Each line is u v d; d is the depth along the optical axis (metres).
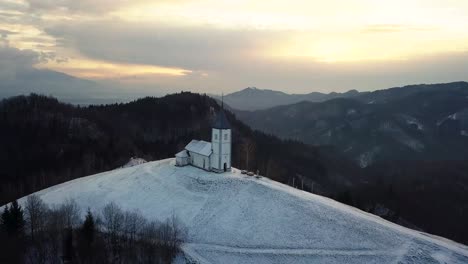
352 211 105.88
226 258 84.94
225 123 125.12
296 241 90.12
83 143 189.88
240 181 115.25
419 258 83.44
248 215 100.38
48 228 88.75
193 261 83.06
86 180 134.75
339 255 84.88
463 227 151.00
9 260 78.00
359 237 90.38
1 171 155.00
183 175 123.44
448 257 84.56
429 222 154.12
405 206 165.38
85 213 105.25
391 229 94.06
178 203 108.88
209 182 115.75
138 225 94.69
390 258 83.44
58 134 190.00
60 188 127.94
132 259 82.00
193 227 97.06
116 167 176.50
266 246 89.06
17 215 86.44
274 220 97.69
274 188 111.06
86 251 82.62
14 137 177.88
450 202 178.50
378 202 167.50
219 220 99.25
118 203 111.88
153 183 122.38
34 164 163.25
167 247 84.81
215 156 125.94
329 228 93.69
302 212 99.75
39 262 79.75
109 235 89.19
